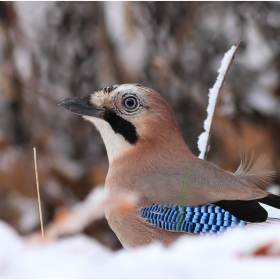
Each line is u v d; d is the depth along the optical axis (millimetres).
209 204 6340
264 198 6328
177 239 6250
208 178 6590
